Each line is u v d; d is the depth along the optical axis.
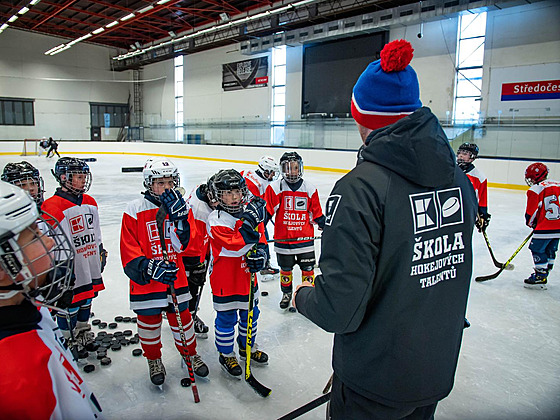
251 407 1.97
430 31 12.45
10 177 2.09
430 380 1.03
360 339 1.01
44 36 21.69
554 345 2.64
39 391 0.67
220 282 2.17
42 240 0.78
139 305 2.03
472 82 11.84
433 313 1.02
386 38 13.30
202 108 20.95
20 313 0.72
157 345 2.13
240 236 2.09
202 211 2.49
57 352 0.76
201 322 2.71
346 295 0.91
